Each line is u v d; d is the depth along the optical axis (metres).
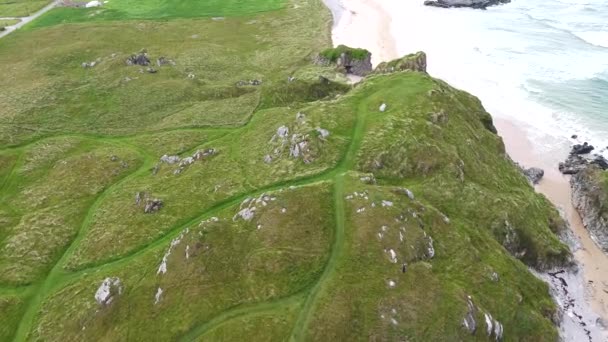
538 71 110.94
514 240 60.03
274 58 121.75
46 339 47.97
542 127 91.94
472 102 83.19
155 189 66.88
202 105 93.00
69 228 63.56
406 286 46.91
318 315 44.31
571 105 97.62
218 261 49.34
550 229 66.69
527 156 85.19
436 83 79.75
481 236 56.66
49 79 108.81
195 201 62.09
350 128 69.50
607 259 65.81
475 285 49.69
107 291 49.31
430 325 44.34
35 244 61.09
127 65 111.19
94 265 56.03
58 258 59.25
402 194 56.28
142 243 57.16
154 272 50.91
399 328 43.81
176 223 59.09
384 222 51.66
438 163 63.44
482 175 66.81
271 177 63.44
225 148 74.38
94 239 59.91
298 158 65.00
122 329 45.84
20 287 55.47
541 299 53.78
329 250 50.31
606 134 88.94
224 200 61.12
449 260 51.50
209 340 43.19
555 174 81.25
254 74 111.75
